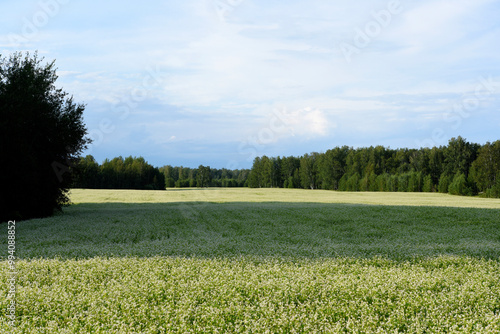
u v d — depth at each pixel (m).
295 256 12.97
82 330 6.69
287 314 7.49
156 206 41.59
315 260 12.13
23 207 27.97
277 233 20.06
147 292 8.50
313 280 9.55
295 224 24.20
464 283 9.48
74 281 9.36
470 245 15.70
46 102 29.08
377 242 17.20
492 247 15.05
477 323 7.12
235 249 14.34
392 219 26.39
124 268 10.66
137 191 84.19
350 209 33.84
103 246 15.26
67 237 17.62
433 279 9.75
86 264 11.08
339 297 8.36
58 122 29.75
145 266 10.77
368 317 7.30
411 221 25.42
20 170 25.91
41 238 17.31
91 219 26.39
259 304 7.86
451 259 12.41
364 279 9.78
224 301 7.98
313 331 6.68
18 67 29.67
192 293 8.41
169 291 8.52
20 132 26.39
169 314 7.35
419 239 18.16
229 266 11.16
